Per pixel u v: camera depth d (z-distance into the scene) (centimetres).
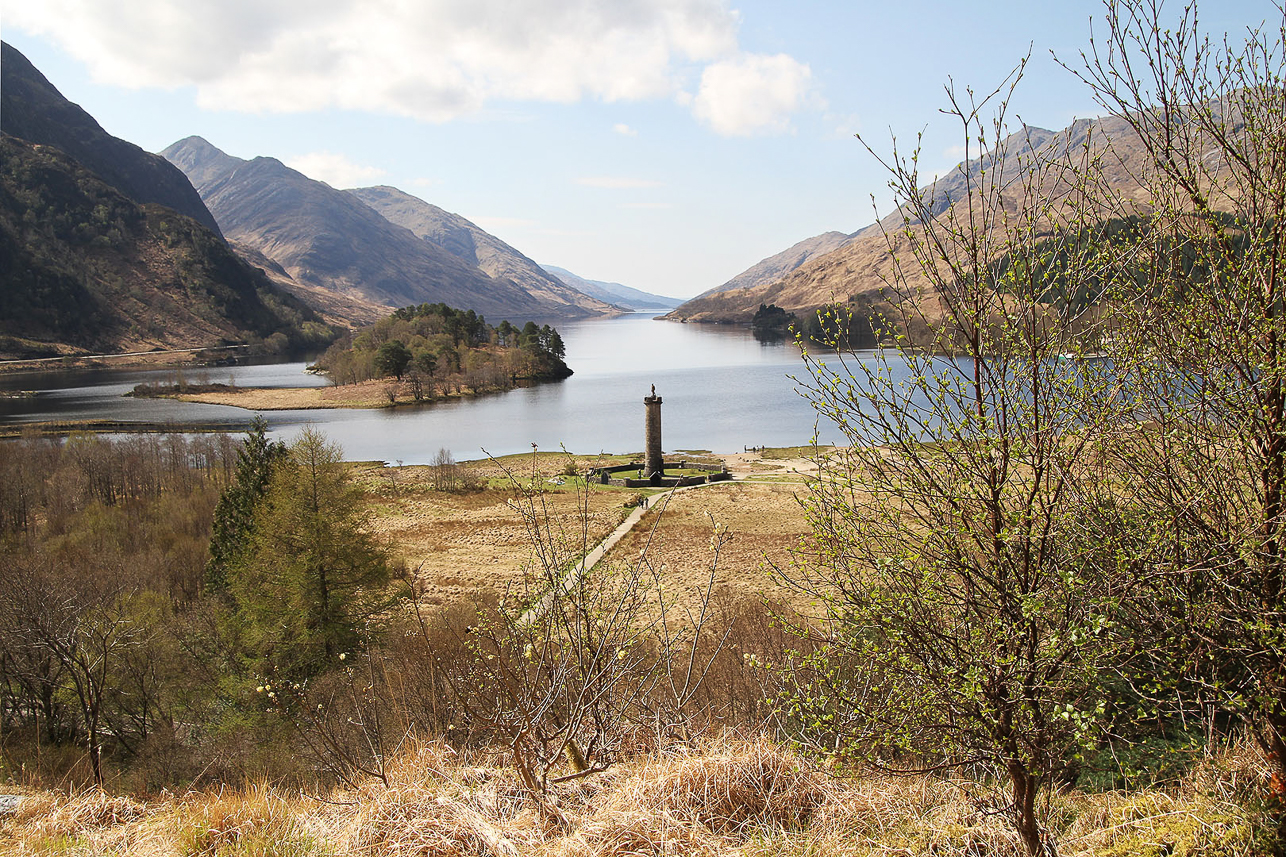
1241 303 486
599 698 697
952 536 480
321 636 2583
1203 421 495
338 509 2820
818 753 578
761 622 1345
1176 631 502
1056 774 682
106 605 2916
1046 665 471
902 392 488
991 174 481
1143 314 477
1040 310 468
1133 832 575
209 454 7188
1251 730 549
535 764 714
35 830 706
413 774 742
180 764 1873
